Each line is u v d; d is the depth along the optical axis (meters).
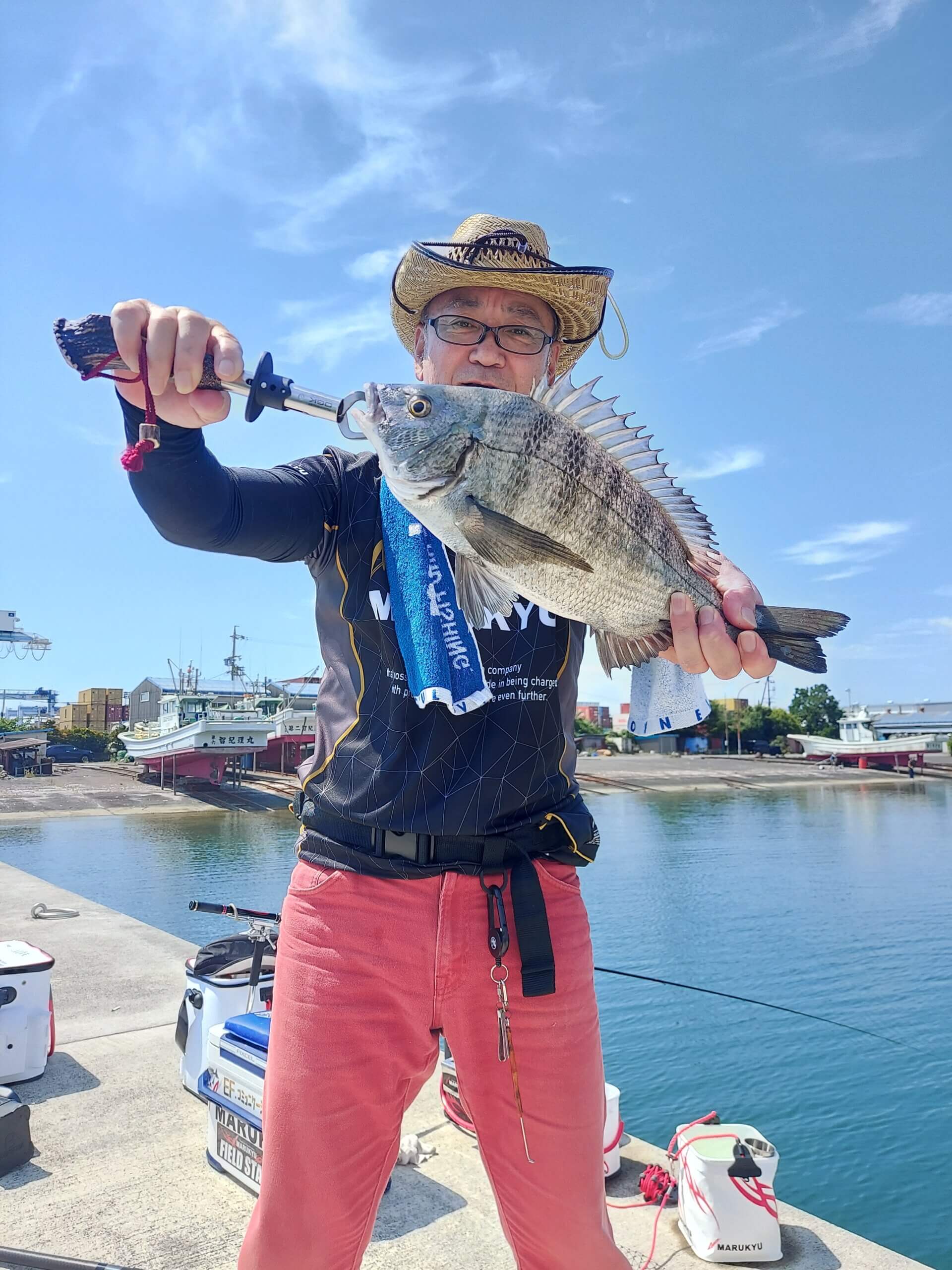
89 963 6.69
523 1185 1.87
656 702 2.13
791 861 25.83
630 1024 11.27
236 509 1.78
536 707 1.92
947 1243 6.33
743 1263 3.12
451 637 1.84
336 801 1.87
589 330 2.38
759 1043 10.48
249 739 46.06
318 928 1.82
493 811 1.84
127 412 1.64
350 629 1.93
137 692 77.69
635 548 2.00
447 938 1.80
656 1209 3.49
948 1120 8.30
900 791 58.75
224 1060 3.72
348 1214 1.77
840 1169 7.45
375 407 1.74
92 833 31.64
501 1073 1.87
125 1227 3.30
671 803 49.03
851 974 13.53
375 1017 1.78
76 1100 4.38
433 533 1.79
